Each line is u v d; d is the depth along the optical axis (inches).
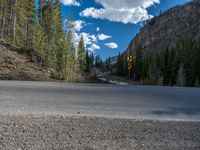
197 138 262.8
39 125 279.9
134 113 384.5
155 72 2908.5
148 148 230.2
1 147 217.9
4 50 1581.0
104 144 235.5
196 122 330.0
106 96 556.4
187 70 2504.9
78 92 606.2
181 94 675.4
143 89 802.8
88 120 310.8
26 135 248.1
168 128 294.0
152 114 383.9
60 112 363.3
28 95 510.6
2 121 289.4
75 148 222.7
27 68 1432.1
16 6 2057.1
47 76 1462.8
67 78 1668.3
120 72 4333.2
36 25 2170.3
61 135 253.0
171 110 423.8
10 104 406.3
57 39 2336.4
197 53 2508.6
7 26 2148.1
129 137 257.8
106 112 380.8
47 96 508.4
